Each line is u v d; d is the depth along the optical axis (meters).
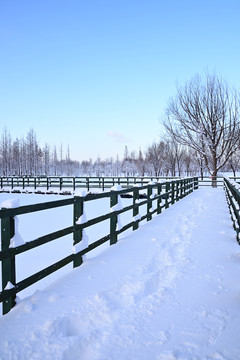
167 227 7.65
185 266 4.45
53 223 10.55
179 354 2.30
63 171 103.19
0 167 83.19
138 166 90.50
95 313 3.02
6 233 3.13
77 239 4.61
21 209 3.25
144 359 2.25
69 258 4.25
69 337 2.56
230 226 7.61
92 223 4.98
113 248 5.63
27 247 3.36
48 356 2.32
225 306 3.12
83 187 25.77
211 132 28.22
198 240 6.11
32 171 83.31
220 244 5.75
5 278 3.14
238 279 3.87
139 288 3.63
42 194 24.09
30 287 4.55
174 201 13.61
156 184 9.55
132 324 2.77
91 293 3.52
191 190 20.53
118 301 3.33
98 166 107.81
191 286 3.66
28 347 2.43
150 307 3.12
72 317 2.93
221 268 4.34
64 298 3.38
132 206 7.11
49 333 2.63
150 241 6.14
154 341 2.48
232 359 2.23
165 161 67.25
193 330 2.65
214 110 28.09
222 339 2.50
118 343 2.46
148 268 4.43
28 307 3.11
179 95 29.50
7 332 2.66
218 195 17.73
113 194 5.95
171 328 2.69
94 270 4.36
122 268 4.43
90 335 2.58
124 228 6.49
